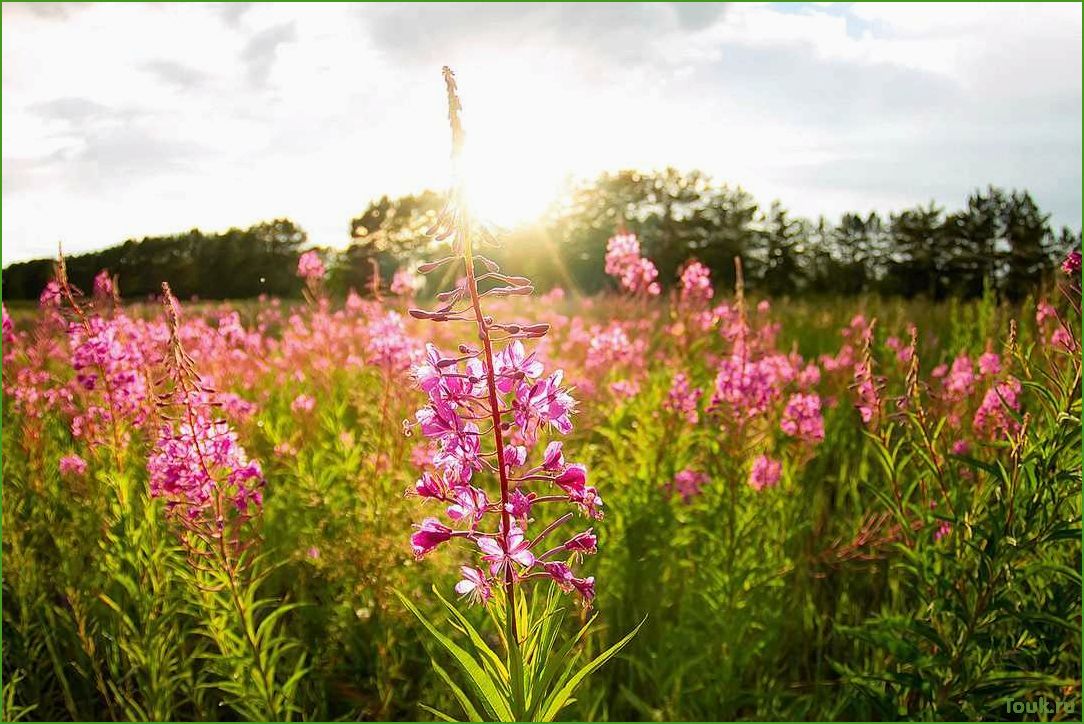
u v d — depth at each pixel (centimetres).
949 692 370
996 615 366
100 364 448
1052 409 357
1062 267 393
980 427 462
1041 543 356
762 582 463
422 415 219
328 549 489
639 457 545
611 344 652
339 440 582
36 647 461
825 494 673
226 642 386
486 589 223
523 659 220
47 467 557
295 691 427
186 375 366
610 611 502
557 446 228
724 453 509
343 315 920
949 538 405
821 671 488
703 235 6209
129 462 473
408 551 459
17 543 503
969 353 764
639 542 513
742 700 438
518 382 218
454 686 225
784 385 606
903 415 410
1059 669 407
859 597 552
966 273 3378
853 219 5922
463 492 218
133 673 432
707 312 652
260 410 669
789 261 6169
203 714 419
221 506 378
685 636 456
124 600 468
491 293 210
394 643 468
